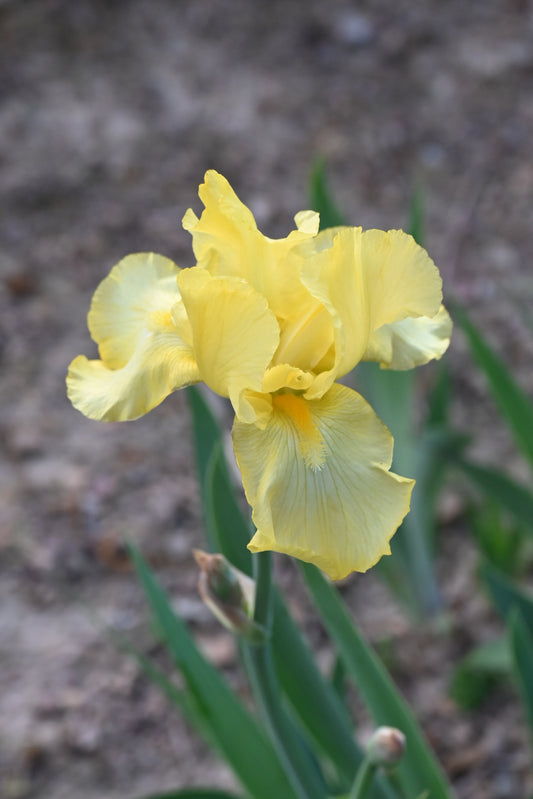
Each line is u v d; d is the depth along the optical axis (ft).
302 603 3.36
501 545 3.15
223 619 1.80
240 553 2.06
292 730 2.04
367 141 5.20
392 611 3.35
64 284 4.43
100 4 5.97
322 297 1.64
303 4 6.00
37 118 5.25
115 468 3.76
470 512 3.51
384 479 1.66
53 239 4.64
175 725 2.99
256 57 5.70
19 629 3.23
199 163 5.04
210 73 5.58
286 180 4.96
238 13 5.98
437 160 5.10
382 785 2.04
